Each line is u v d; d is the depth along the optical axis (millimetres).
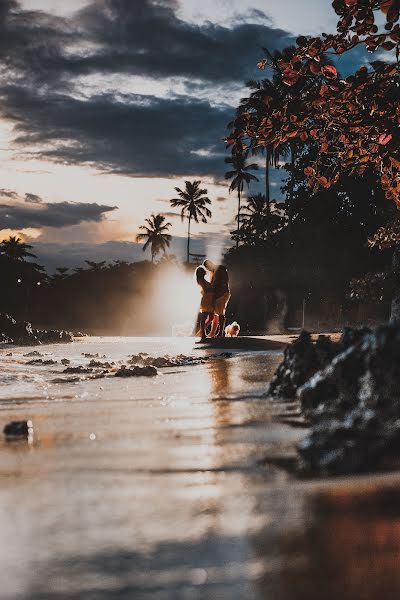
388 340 4469
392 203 33719
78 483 3062
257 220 78188
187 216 128375
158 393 7375
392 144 7617
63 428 4879
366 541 2215
